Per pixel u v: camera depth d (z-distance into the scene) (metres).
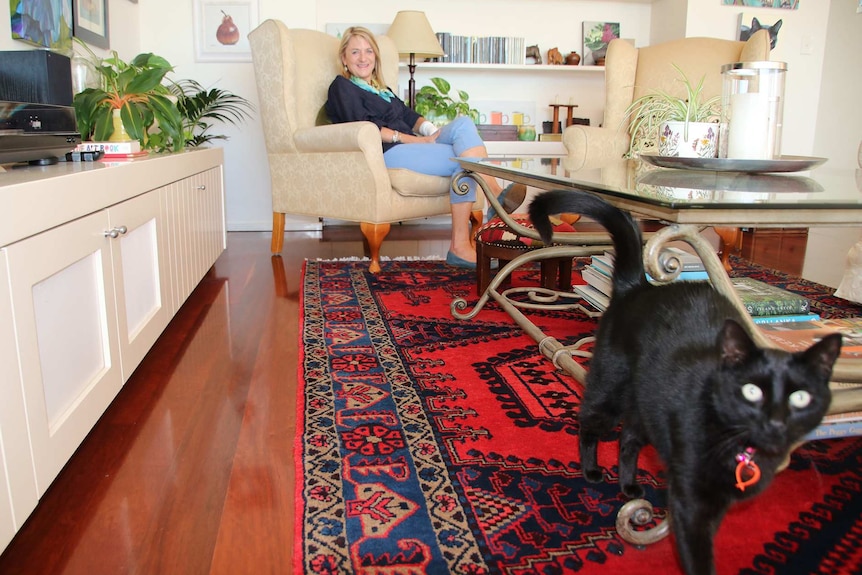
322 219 4.08
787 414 0.67
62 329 1.15
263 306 2.33
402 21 3.75
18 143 1.39
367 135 2.70
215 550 0.97
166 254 1.94
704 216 0.93
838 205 0.93
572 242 2.03
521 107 4.43
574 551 0.96
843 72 4.05
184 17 3.78
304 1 3.83
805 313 1.46
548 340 1.57
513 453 1.25
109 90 2.21
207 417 1.43
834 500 1.09
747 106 1.55
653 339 0.86
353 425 1.36
